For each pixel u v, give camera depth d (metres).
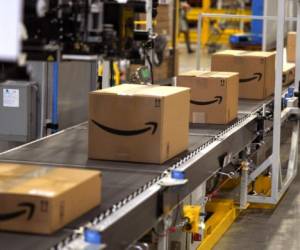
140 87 3.78
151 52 5.14
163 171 3.39
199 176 3.68
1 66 2.31
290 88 6.20
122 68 7.15
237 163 5.32
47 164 3.52
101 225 2.49
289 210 5.80
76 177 2.68
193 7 18.75
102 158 3.61
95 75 5.84
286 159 6.94
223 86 4.79
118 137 3.56
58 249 2.31
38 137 5.50
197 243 4.42
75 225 2.53
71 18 2.52
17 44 2.03
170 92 3.62
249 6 16.89
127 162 3.57
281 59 5.17
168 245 3.76
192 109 4.84
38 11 2.38
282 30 5.10
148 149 3.53
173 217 3.67
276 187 5.52
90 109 3.59
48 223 2.42
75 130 4.52
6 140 5.48
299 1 6.42
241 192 5.45
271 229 5.34
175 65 9.95
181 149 3.78
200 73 4.97
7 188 2.49
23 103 5.37
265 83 6.01
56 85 5.44
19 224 2.44
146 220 2.88
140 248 2.99
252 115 5.24
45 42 2.45
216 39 16.64
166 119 3.53
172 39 10.13
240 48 13.25
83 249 2.27
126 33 2.76
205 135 4.37
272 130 5.83
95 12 2.57
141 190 3.00
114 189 3.04
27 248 2.31
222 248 4.92
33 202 2.42
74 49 2.54
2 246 2.32
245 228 5.35
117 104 3.53
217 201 5.43
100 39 2.60
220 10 16.64
